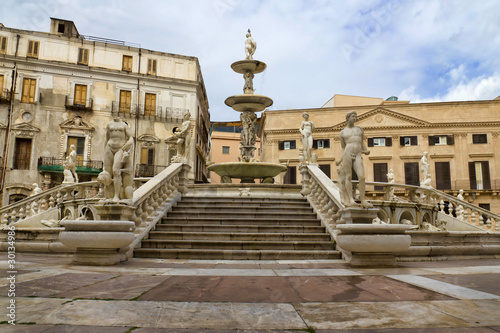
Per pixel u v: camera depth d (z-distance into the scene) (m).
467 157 41.12
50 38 37.06
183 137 13.84
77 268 6.57
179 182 13.39
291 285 5.12
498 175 40.34
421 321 3.40
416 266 7.60
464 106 41.97
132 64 39.22
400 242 7.38
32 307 3.74
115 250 7.39
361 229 7.44
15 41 36.03
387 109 42.91
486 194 39.56
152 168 38.06
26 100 35.72
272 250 8.72
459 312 3.72
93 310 3.66
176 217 10.84
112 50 38.69
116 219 7.86
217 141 61.28
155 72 39.75
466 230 15.30
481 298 4.36
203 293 4.54
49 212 13.73
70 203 13.15
